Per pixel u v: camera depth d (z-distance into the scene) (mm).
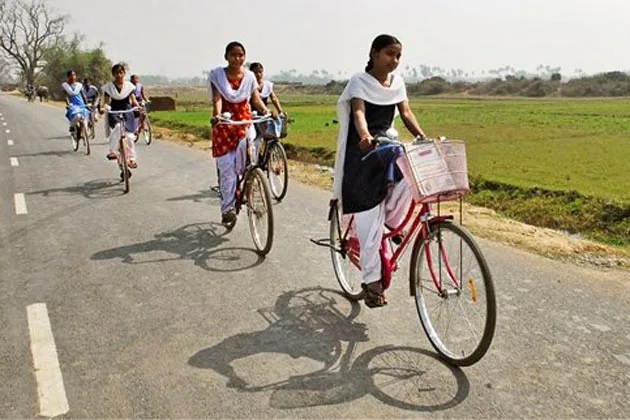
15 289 5020
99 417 3160
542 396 3305
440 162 3430
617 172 10688
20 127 23594
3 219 7480
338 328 4211
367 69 4035
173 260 5750
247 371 3615
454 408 3203
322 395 3348
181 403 3279
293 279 5211
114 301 4738
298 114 29969
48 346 3961
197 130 20219
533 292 4812
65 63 73812
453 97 67750
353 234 4461
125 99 9273
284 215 7551
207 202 8375
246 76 6180
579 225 7188
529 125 22453
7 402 3309
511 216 7805
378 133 3938
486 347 3436
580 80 73188
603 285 4984
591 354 3773
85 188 9570
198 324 4293
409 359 3748
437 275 3811
